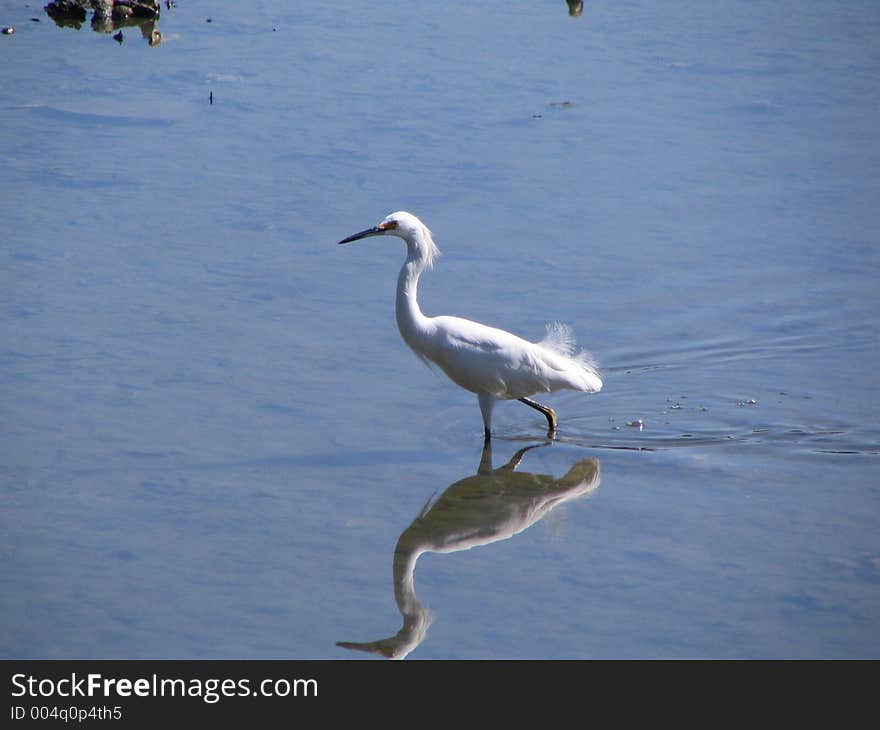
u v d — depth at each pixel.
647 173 20.91
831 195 20.08
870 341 15.49
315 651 9.51
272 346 15.12
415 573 10.62
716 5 32.38
